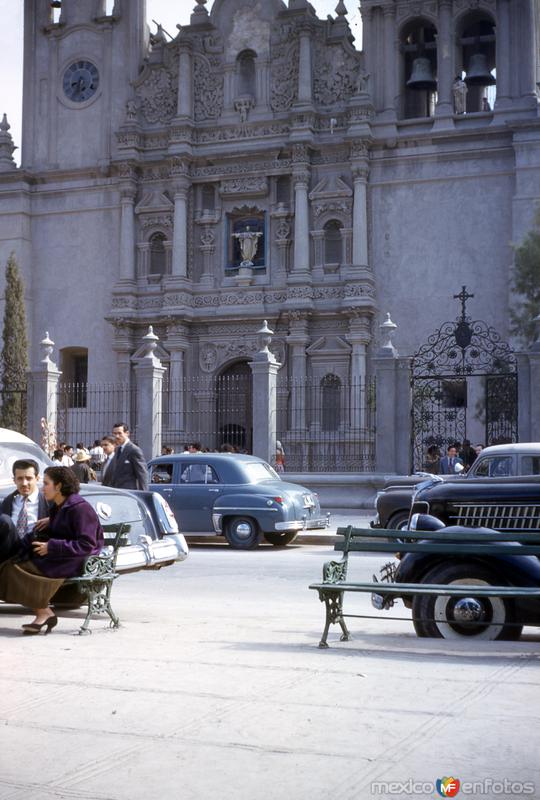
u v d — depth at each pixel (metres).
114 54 49.94
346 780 4.82
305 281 44.97
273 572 16.33
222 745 5.38
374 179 45.25
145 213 48.16
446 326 43.84
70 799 4.62
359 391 40.81
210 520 20.66
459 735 5.52
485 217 43.72
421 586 8.57
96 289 49.12
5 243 49.97
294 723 5.80
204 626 9.84
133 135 48.03
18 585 9.24
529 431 24.61
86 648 8.38
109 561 9.59
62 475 9.65
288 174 46.31
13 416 40.88
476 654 8.16
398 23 45.59
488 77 44.56
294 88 46.72
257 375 27.77
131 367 47.69
